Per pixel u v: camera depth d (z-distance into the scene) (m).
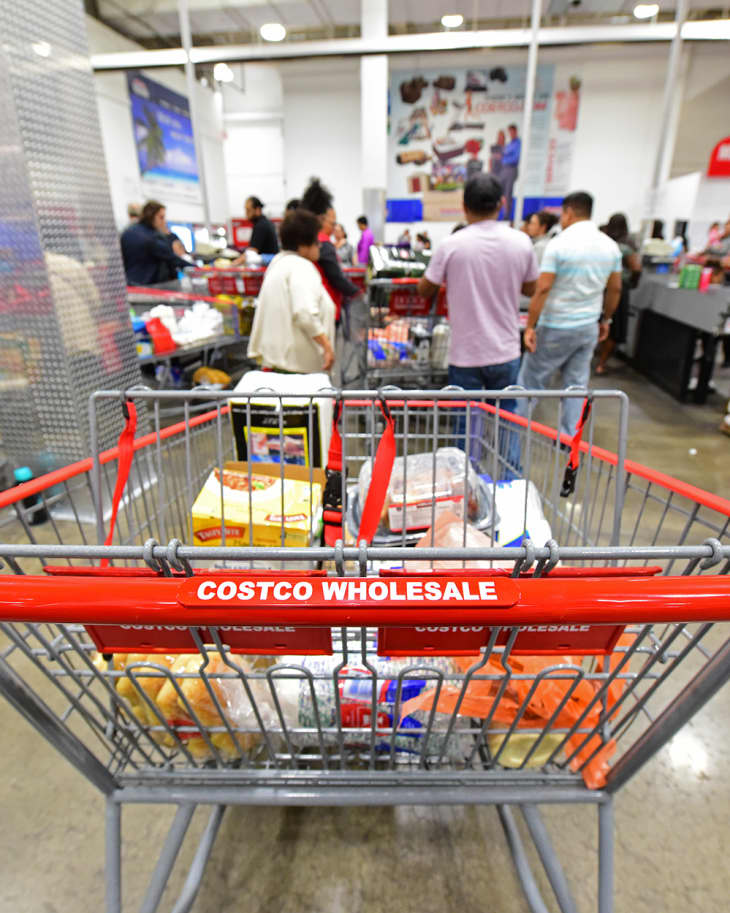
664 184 6.82
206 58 7.02
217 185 11.60
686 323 4.14
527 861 1.11
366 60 7.84
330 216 3.69
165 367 3.72
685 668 1.58
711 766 1.35
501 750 0.78
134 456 1.20
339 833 1.18
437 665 0.84
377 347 3.52
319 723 0.74
